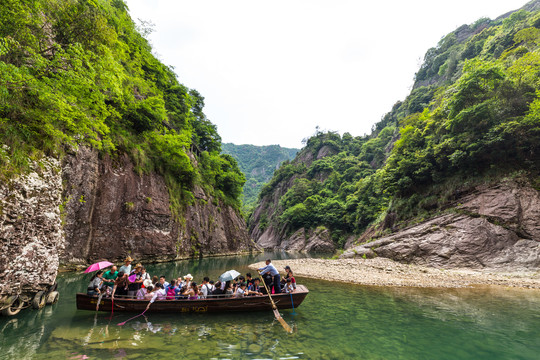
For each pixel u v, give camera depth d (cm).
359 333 741
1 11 795
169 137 2667
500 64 2858
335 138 10825
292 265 2492
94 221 1911
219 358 571
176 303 912
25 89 838
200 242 3331
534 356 594
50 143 949
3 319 771
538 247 1803
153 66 3403
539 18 4506
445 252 2134
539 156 2127
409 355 598
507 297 1196
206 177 4144
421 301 1134
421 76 9688
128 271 942
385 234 3244
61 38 1110
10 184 742
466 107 2612
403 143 3469
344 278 1772
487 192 2270
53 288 962
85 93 1062
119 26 2423
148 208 2383
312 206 7200
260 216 10294
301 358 578
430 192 2878
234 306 931
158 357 569
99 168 1997
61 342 639
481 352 616
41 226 855
